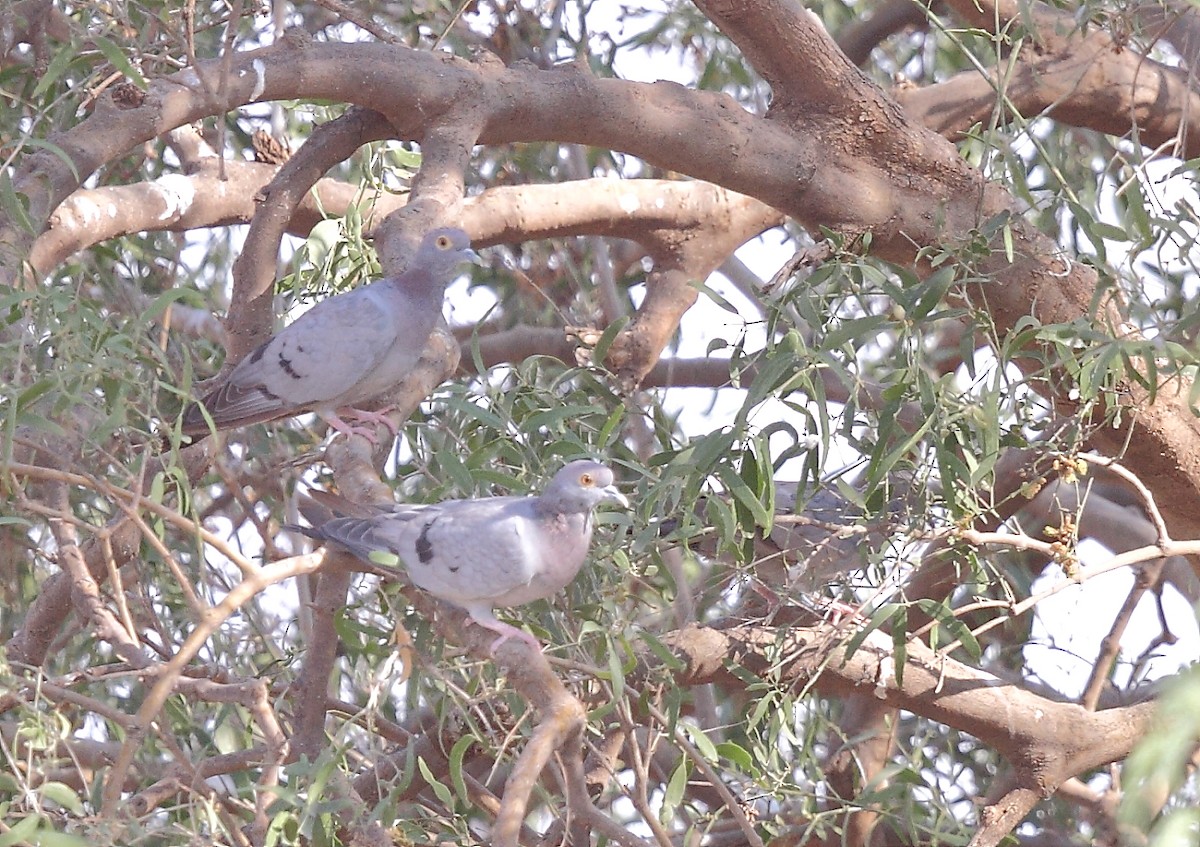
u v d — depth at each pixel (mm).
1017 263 10289
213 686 7488
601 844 8852
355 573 9133
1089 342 9195
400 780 8344
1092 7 9812
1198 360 8031
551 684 6926
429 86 10758
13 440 7531
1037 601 8703
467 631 8070
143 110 10086
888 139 10883
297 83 10508
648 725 10250
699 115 10883
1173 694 4070
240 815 9148
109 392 7469
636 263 17734
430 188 10672
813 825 9102
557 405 9461
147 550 11484
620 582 8898
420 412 11477
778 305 9031
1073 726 10203
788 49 10625
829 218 10969
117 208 11453
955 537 8500
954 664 10320
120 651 7520
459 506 8188
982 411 8398
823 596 10148
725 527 8344
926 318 8766
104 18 10820
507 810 6125
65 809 7320
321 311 10055
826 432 8180
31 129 9898
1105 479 11398
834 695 11055
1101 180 9320
